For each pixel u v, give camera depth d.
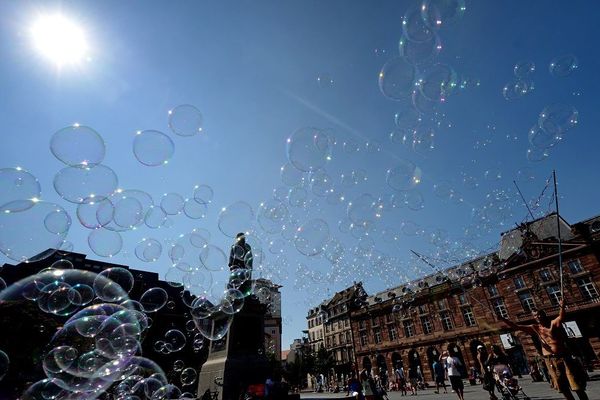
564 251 24.16
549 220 26.31
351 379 9.41
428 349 31.64
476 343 28.00
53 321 12.46
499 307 27.23
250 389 8.09
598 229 23.45
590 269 22.78
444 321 31.33
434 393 14.08
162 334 21.73
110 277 7.28
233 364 9.36
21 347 11.47
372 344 37.41
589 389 8.63
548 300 24.20
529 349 24.02
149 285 24.34
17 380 11.19
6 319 11.62
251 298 10.73
